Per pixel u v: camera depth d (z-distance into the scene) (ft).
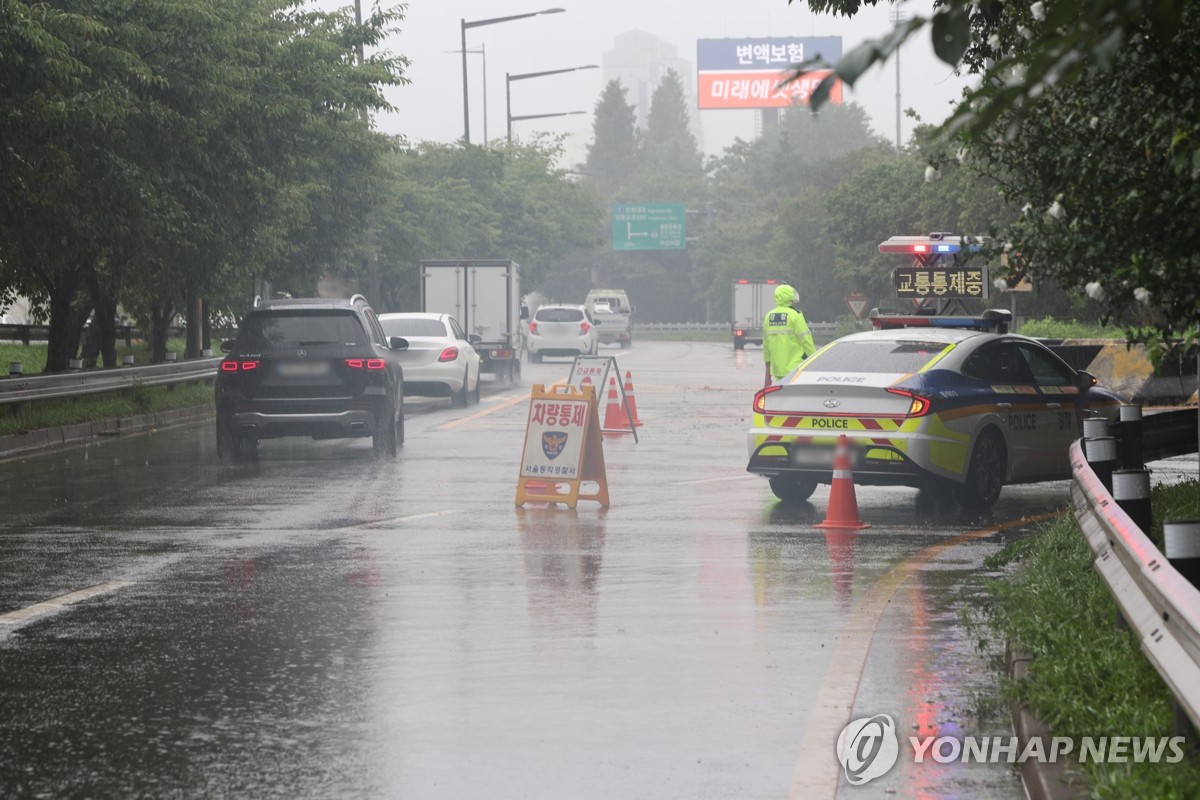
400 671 39.47
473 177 358.84
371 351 100.63
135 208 116.47
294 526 67.72
